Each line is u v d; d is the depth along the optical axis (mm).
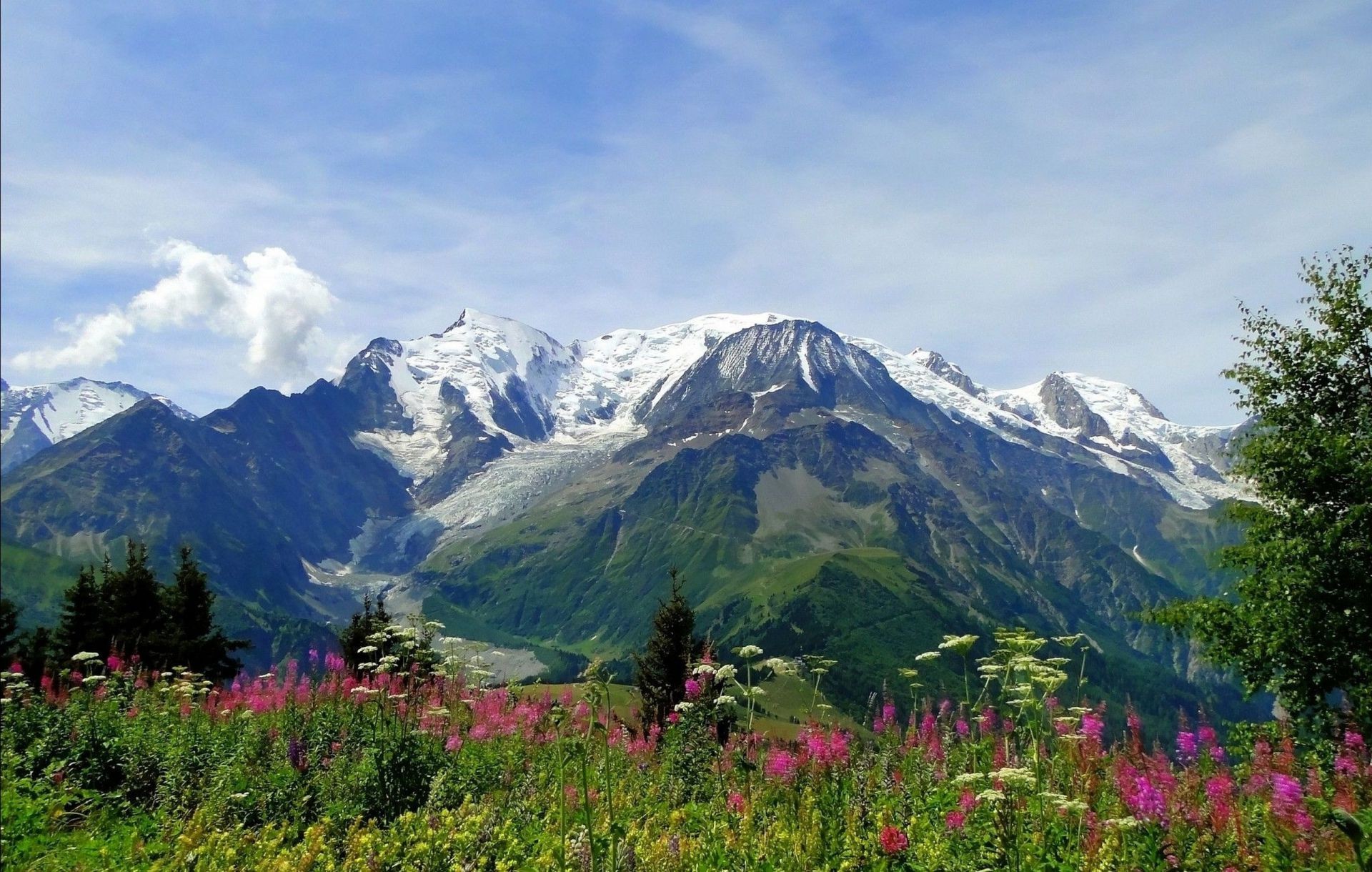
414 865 11508
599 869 10578
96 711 21422
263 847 12234
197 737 19641
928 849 10945
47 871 12570
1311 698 25969
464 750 18859
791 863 11305
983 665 14414
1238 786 13297
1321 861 10469
